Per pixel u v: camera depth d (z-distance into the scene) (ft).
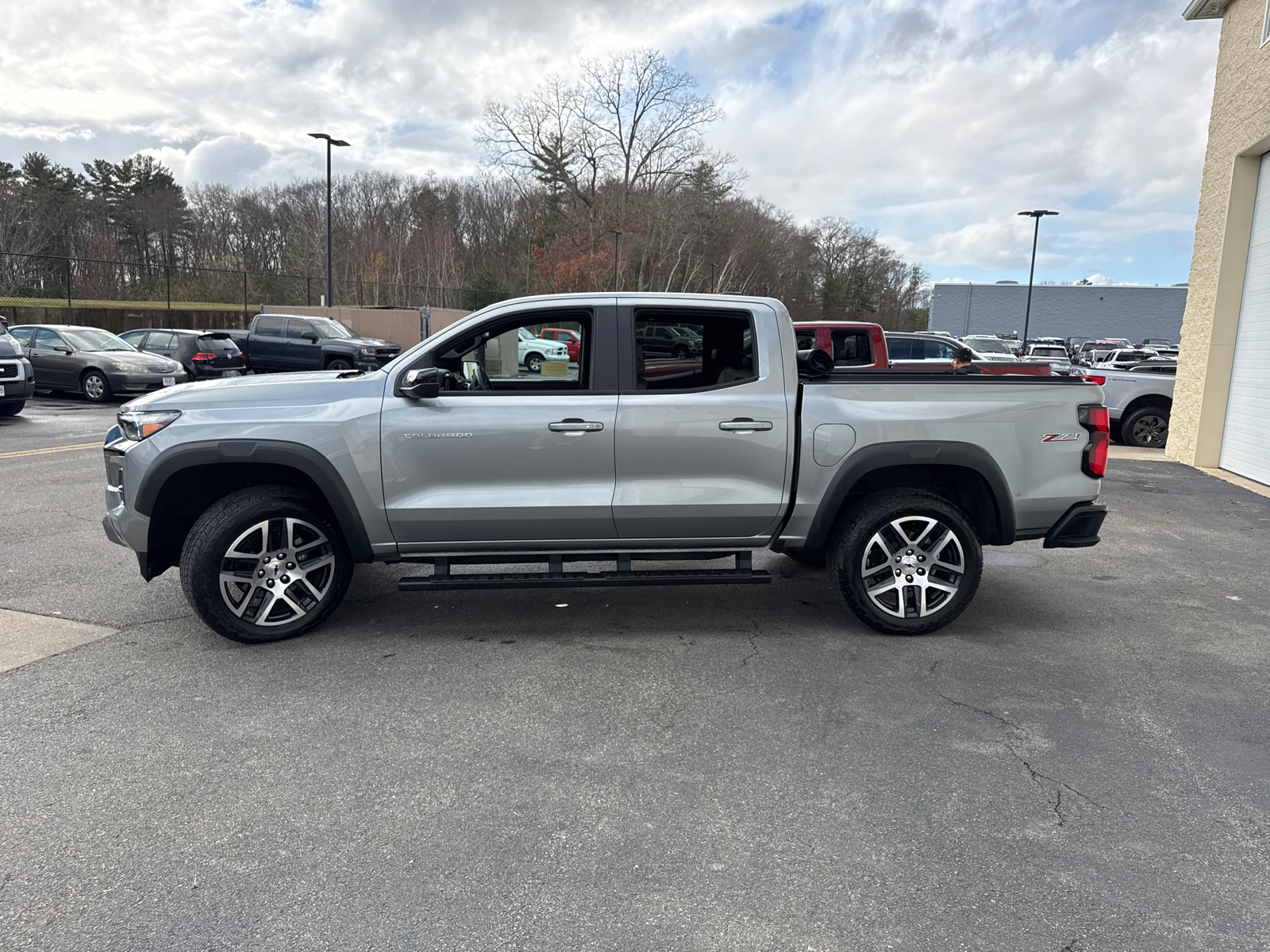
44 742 10.71
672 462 14.34
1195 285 38.55
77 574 18.26
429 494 14.11
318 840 8.66
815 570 19.76
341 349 68.80
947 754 10.67
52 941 7.11
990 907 7.70
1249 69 34.30
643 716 11.71
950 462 14.62
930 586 14.96
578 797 9.57
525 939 7.22
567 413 14.10
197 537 13.57
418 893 7.82
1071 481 15.26
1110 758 10.64
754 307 14.67
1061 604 17.37
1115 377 45.39
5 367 43.62
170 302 107.96
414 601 16.85
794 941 7.22
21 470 30.48
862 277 289.33
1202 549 22.40
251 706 11.85
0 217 142.10
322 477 13.78
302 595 14.66
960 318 260.42
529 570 18.81
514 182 199.72
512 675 13.10
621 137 184.75
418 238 204.54
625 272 184.55
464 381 14.79
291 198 229.25
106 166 215.10
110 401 55.98
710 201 197.16
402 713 11.69
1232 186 35.53
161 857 8.34
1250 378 34.81
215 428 13.64
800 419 14.52
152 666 13.30
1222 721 11.74
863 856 8.48
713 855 8.48
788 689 12.69
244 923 7.37
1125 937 7.30
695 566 18.29
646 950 7.10
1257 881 8.14
